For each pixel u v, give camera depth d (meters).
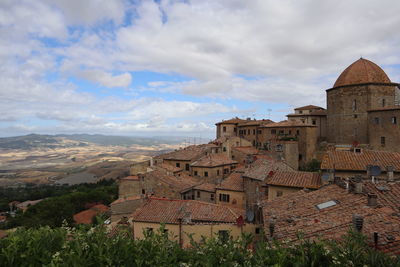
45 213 56.44
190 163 58.09
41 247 7.38
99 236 7.75
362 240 8.62
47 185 139.12
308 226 14.25
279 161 41.62
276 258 7.12
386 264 7.10
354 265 6.97
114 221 42.28
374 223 12.85
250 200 35.22
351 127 58.97
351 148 50.88
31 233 8.22
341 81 62.31
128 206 45.62
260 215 21.83
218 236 8.03
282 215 17.11
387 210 14.27
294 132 62.19
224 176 55.62
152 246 7.73
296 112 86.38
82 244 7.30
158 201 28.78
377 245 10.38
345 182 20.00
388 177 22.55
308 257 7.41
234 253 7.25
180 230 23.81
